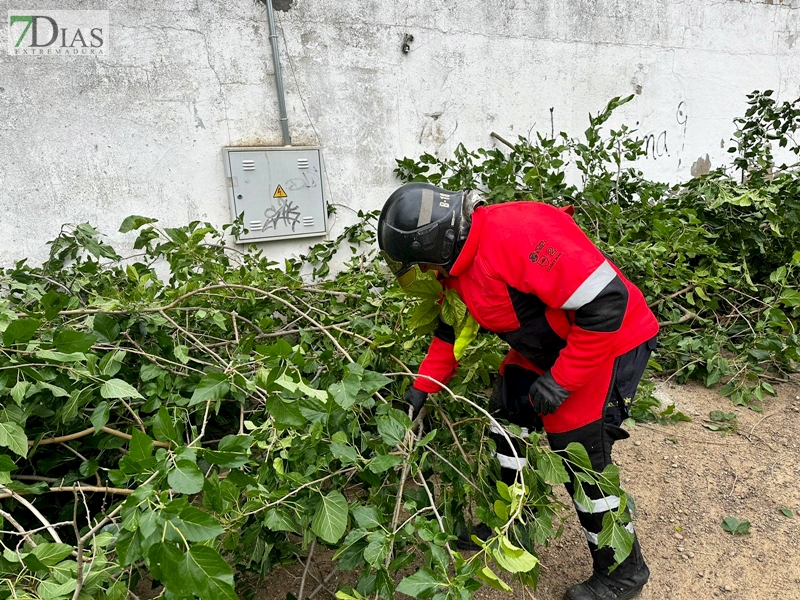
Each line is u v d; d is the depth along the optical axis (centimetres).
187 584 111
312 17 385
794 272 436
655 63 543
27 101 315
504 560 131
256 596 217
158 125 349
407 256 186
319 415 159
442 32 435
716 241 439
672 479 291
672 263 408
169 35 344
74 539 212
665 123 564
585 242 177
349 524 193
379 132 423
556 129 504
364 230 425
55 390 177
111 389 176
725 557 239
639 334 193
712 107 589
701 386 396
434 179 425
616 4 509
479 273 182
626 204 479
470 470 214
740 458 307
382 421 170
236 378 172
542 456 175
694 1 551
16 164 317
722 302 443
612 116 532
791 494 277
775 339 371
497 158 424
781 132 486
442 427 235
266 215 388
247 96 373
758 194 401
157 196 356
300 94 390
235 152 369
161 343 235
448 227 181
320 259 420
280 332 286
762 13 596
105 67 331
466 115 459
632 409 324
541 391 184
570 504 276
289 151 388
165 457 131
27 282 298
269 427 179
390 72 420
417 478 194
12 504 188
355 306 325
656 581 227
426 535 144
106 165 339
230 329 292
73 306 250
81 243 306
